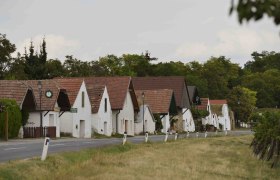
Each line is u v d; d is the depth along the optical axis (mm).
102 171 22859
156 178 22328
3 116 48625
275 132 36250
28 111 56094
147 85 104875
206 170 28094
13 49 86750
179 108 100938
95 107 70812
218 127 127375
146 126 85062
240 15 4965
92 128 70562
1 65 88062
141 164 27281
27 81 59969
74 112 63500
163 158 32219
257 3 4977
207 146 48281
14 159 24094
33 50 98125
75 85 66000
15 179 18578
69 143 41188
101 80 80000
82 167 23625
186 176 24250
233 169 30219
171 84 103000
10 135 50750
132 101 82062
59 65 110062
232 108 144875
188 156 35656
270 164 34844
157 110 91125
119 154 32500
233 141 59562
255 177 27453
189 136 70438
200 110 111125
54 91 59750
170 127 94438
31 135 55219
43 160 23359
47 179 19438
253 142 48406
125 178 21234
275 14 4961
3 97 54344
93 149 33062
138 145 42250
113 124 77438
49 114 59094
